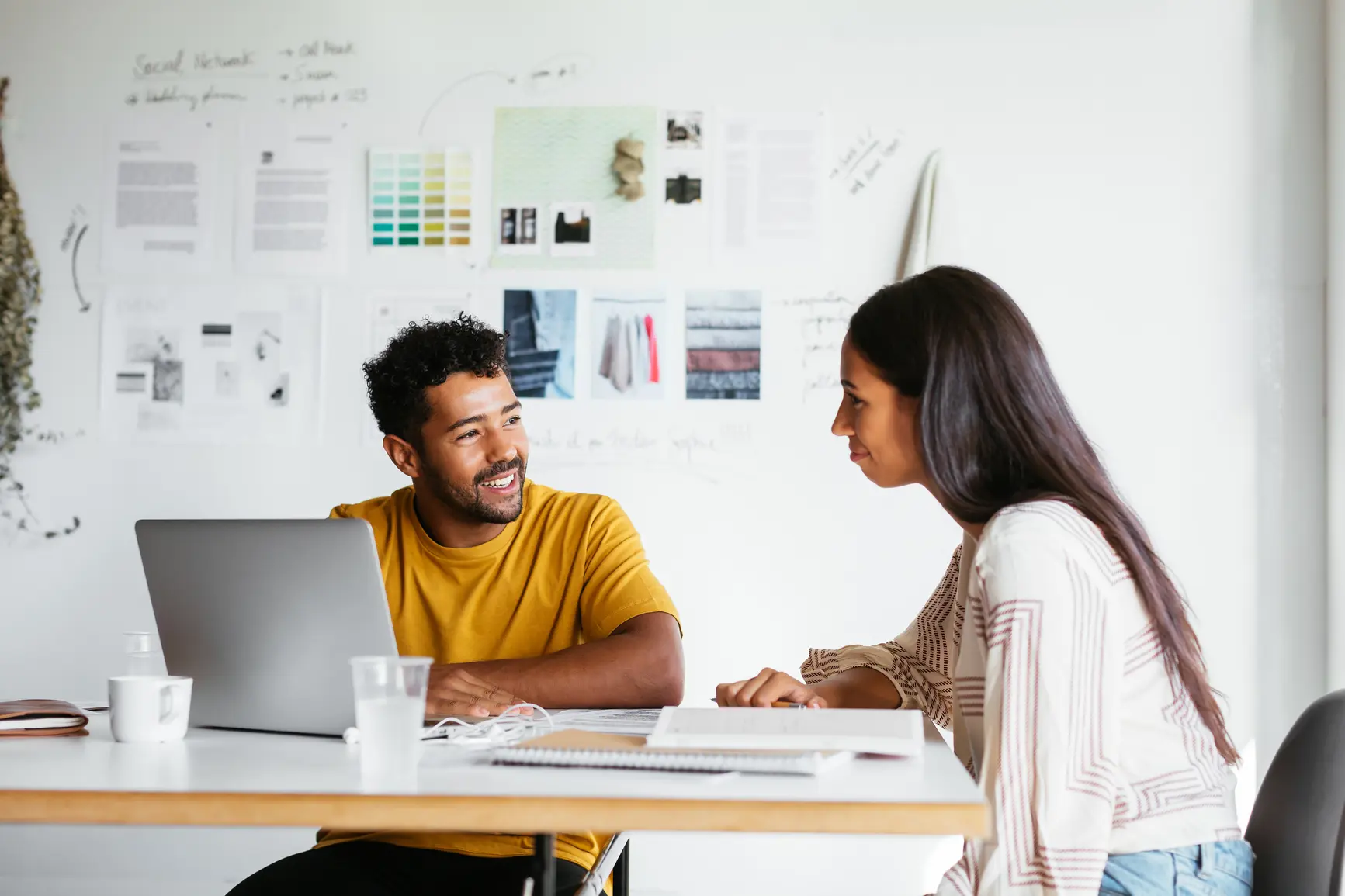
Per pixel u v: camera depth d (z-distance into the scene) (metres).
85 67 2.64
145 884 2.50
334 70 2.61
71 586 2.58
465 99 2.58
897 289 1.29
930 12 2.53
